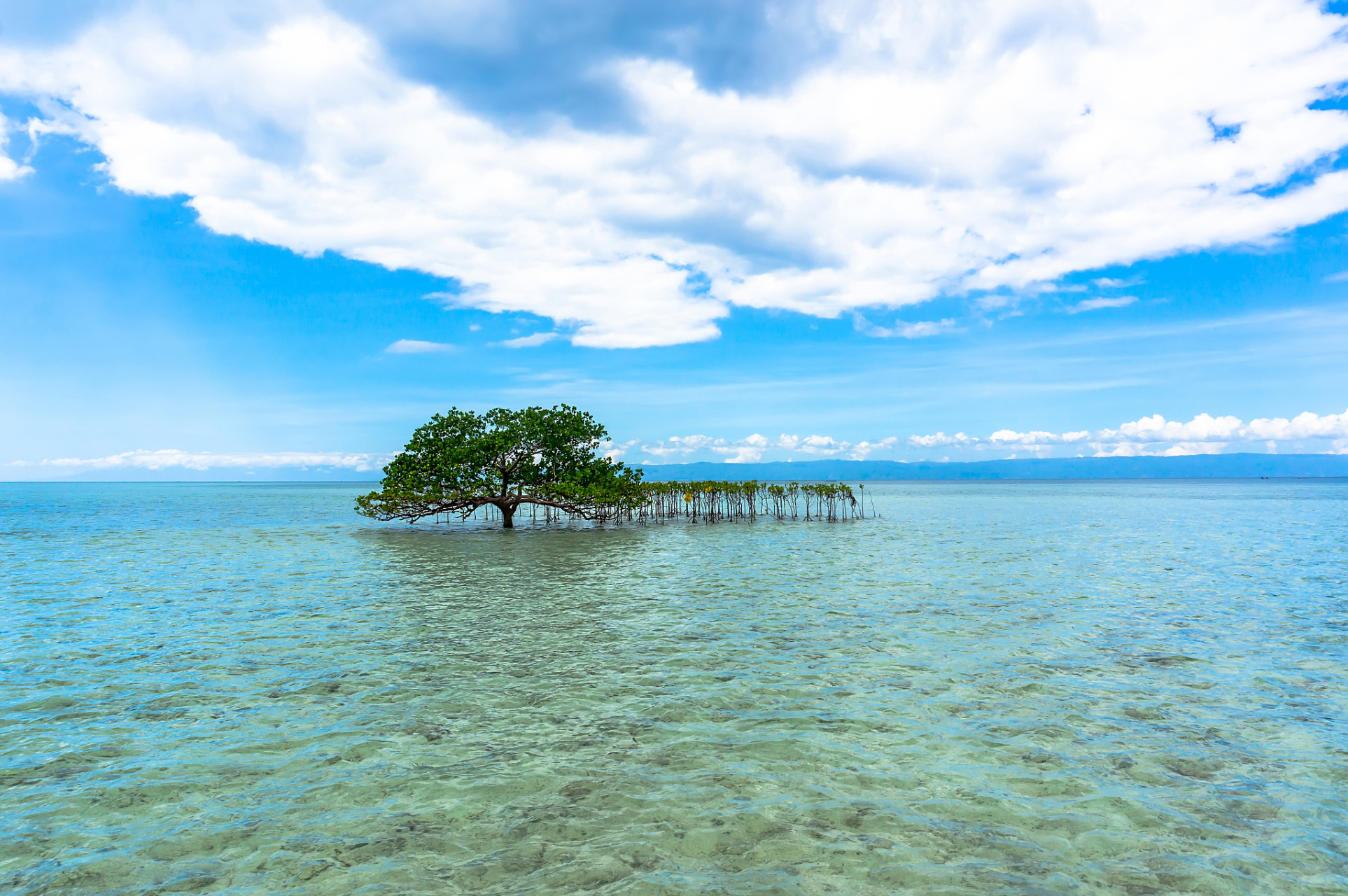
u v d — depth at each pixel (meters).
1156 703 11.67
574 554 34.44
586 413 51.09
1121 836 7.29
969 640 16.12
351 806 7.98
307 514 71.88
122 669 13.80
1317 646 15.52
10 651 15.27
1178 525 52.69
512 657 14.70
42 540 42.31
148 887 6.38
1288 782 8.62
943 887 6.34
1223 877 6.52
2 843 7.18
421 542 40.22
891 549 36.59
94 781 8.68
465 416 48.81
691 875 6.55
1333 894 6.24
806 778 8.74
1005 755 9.46
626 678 13.16
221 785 8.57
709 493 58.03
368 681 12.96
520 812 7.84
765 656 14.74
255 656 14.80
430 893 6.23
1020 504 91.94
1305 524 53.34
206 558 32.72
